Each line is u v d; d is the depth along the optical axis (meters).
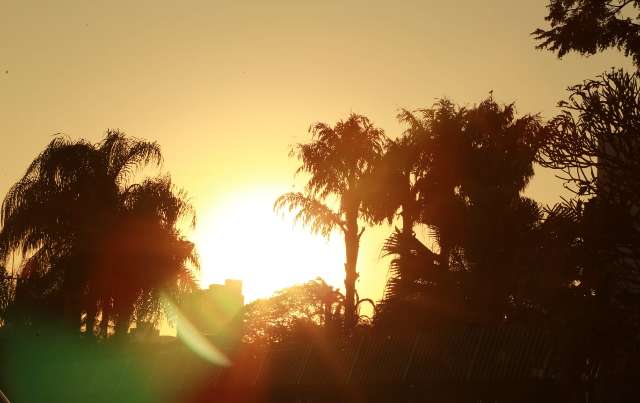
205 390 32.38
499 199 25.17
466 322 24.47
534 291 19.14
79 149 42.72
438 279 26.08
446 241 26.75
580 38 26.30
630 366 17.17
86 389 39.03
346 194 42.84
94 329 41.78
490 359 20.78
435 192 38.81
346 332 32.81
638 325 17.20
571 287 18.25
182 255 42.44
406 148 40.16
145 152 43.38
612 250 17.88
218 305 46.28
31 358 40.78
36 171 42.47
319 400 26.41
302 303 36.69
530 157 19.52
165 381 34.78
